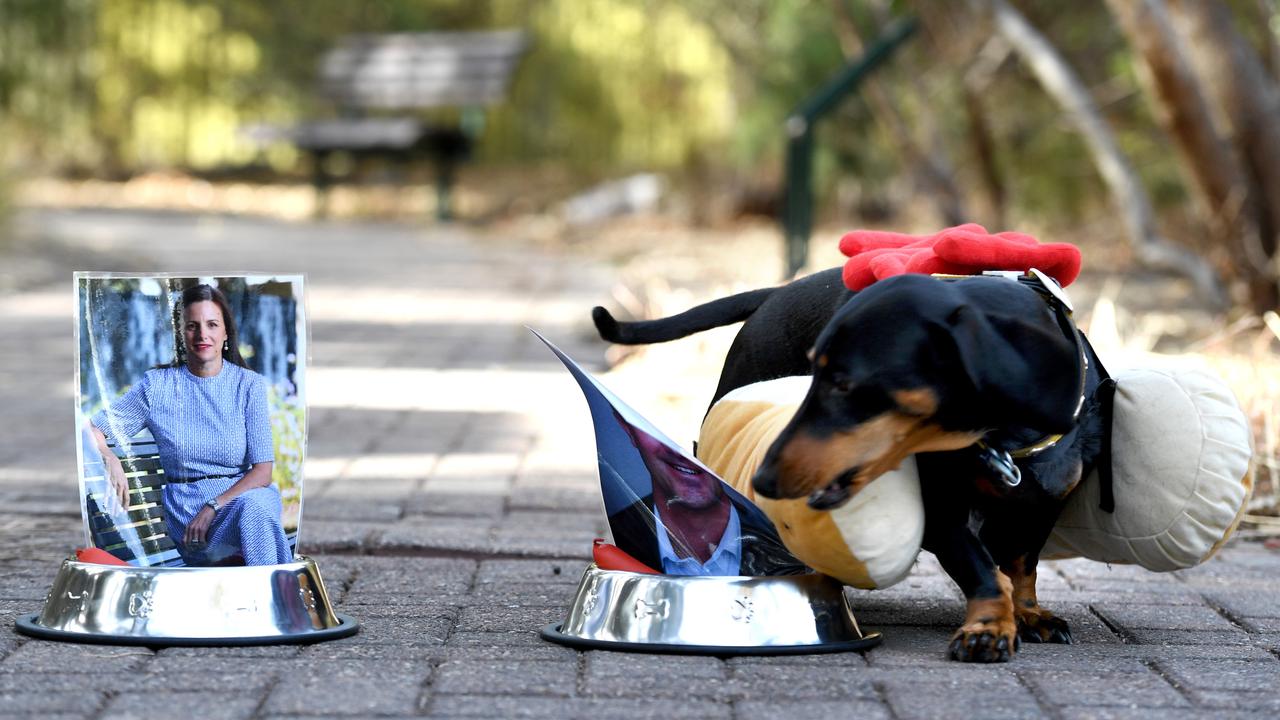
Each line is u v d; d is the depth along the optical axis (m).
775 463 2.78
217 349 3.22
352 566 3.94
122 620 3.06
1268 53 9.62
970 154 15.52
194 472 3.19
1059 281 3.16
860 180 19.45
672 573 3.21
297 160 28.84
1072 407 2.78
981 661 3.05
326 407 6.90
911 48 14.62
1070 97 10.91
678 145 27.16
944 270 3.13
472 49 24.03
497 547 4.16
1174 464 3.20
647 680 2.85
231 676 2.81
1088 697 2.79
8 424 6.28
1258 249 8.66
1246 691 2.85
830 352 2.78
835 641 3.14
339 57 24.67
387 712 2.61
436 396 7.26
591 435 6.24
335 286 12.82
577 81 27.48
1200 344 7.77
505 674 2.88
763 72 18.94
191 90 27.66
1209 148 8.68
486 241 19.06
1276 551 4.48
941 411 2.78
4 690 2.70
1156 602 3.73
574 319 10.49
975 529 3.38
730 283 11.33
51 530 4.34
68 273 12.85
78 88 25.67
